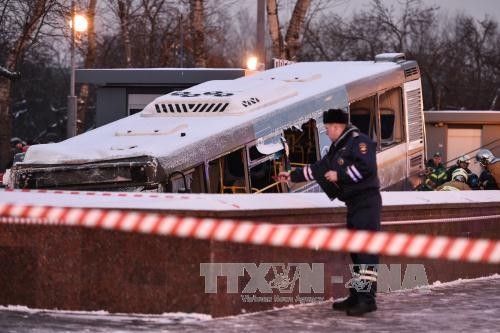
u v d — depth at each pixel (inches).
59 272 859.4
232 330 804.0
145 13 4466.0
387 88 1788.9
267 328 821.2
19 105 5693.9
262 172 1501.0
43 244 861.8
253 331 805.9
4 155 3248.0
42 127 5748.0
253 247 882.8
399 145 1827.0
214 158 1405.0
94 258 854.5
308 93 1610.5
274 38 3127.5
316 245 663.8
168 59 4512.8
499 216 1254.3
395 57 1868.8
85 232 855.1
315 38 5511.8
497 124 2795.3
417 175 1883.6
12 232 867.4
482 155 1743.4
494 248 621.3
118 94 2357.3
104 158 1349.7
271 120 1505.9
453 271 1167.0
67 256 858.1
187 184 1368.1
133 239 848.3
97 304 853.8
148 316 844.6
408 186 1857.8
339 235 658.2
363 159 884.0
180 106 1520.7
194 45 3351.4
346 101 1669.5
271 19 3125.0
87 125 5054.1
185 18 4421.8
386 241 647.1
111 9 4439.0
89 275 855.1
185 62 4714.6
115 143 1407.5
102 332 779.4
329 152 908.0
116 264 850.8
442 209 1127.6
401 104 1840.6
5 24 3149.6
